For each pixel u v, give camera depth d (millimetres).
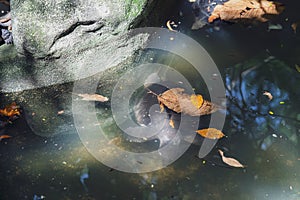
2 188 1510
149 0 1740
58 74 1697
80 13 1669
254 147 1575
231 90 1690
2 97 1675
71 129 1611
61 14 1661
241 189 1505
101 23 1684
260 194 1496
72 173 1532
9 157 1562
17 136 1599
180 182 1516
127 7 1705
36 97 1678
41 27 1656
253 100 1669
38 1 1664
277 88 1693
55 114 1642
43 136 1598
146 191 1501
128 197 1492
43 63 1679
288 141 1586
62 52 1674
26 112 1646
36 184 1517
